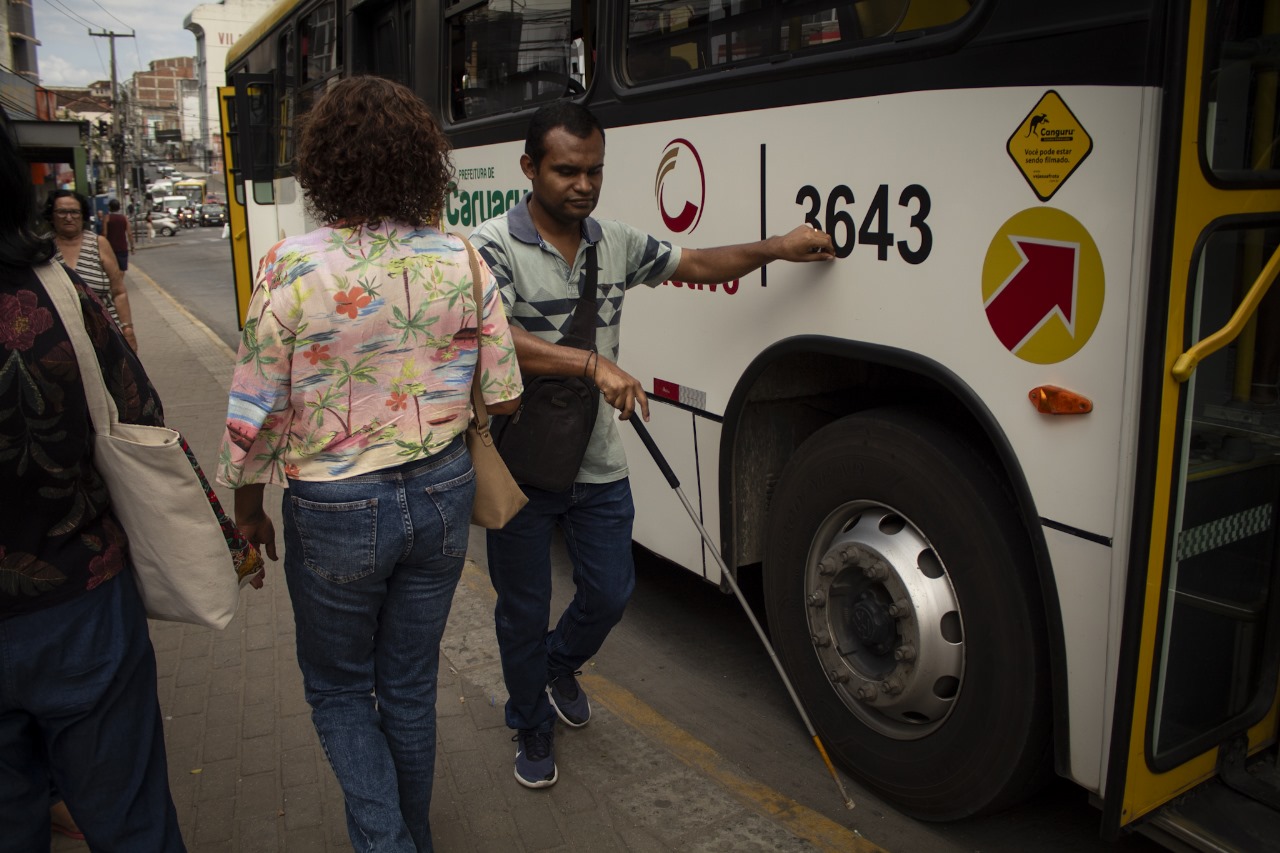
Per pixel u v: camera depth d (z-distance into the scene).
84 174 16.39
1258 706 2.52
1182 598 2.32
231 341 12.77
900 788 2.87
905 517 2.74
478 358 2.21
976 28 2.36
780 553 3.21
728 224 3.26
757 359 3.18
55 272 1.87
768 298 3.12
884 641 2.87
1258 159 2.18
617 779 3.11
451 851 2.77
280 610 4.42
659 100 3.52
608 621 3.02
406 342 2.06
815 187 2.88
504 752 3.25
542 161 2.53
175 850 2.17
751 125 3.10
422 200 2.08
